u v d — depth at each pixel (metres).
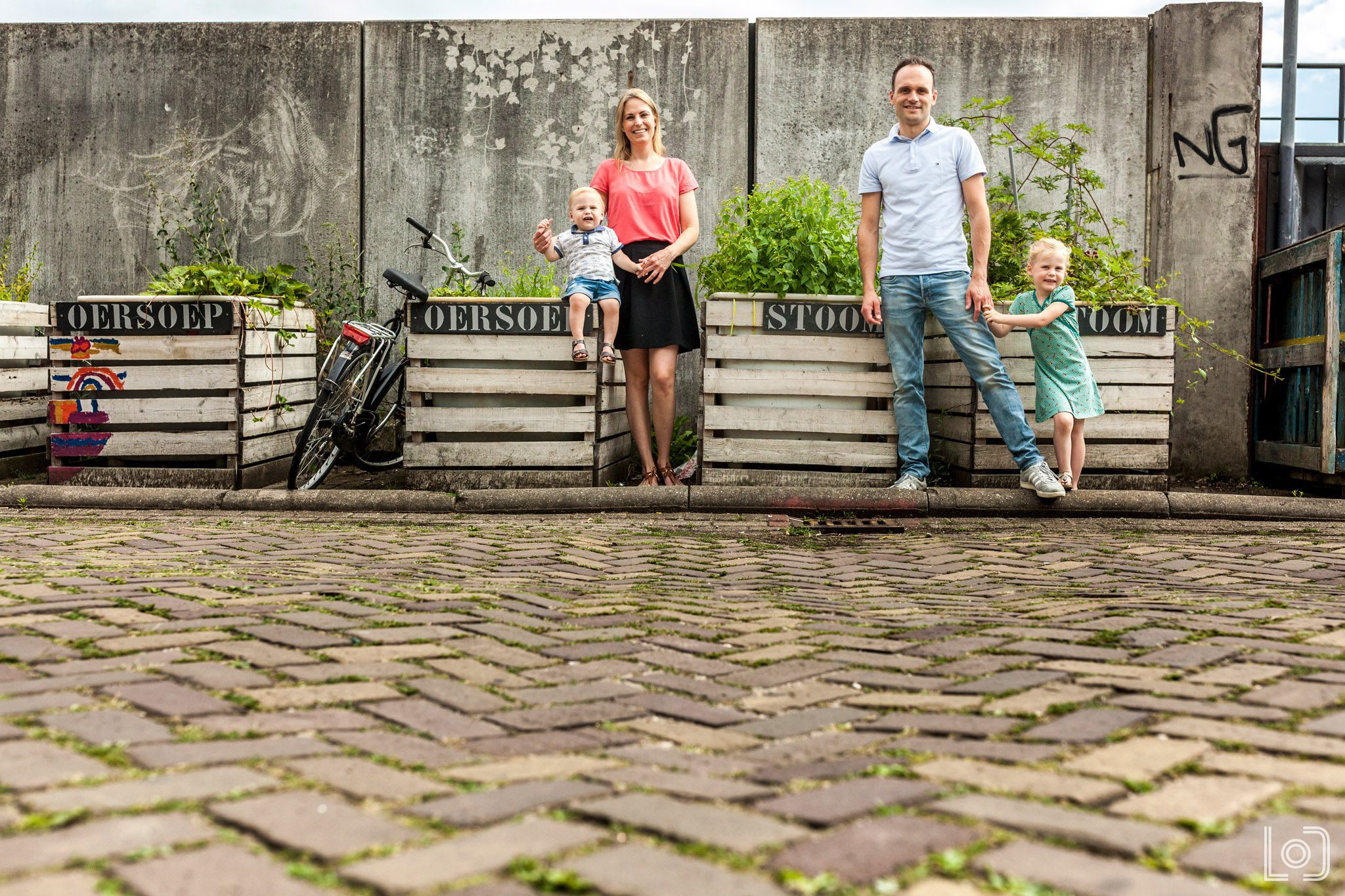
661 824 1.68
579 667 2.76
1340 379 6.37
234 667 2.61
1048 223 7.49
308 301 7.74
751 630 3.23
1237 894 1.46
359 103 7.75
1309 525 5.79
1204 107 7.36
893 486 6.06
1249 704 2.39
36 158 7.86
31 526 5.34
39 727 2.11
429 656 2.79
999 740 2.15
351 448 6.48
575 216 6.07
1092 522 5.80
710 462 6.30
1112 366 6.25
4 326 6.89
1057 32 7.58
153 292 6.36
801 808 1.76
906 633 3.19
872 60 7.63
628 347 6.23
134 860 1.51
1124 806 1.78
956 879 1.49
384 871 1.49
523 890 1.44
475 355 6.27
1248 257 7.39
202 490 6.02
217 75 7.79
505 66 7.72
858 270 6.54
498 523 5.68
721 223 6.94
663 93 7.69
